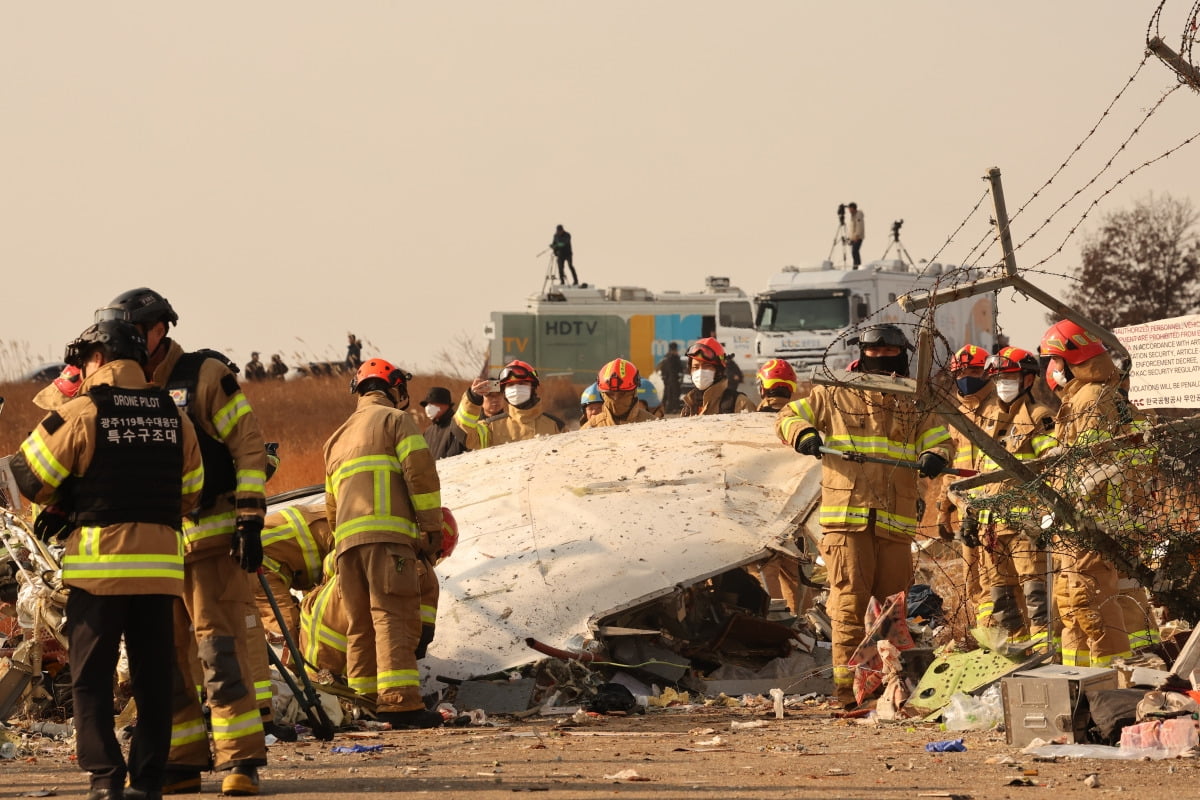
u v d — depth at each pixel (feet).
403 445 77.36
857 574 81.20
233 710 53.01
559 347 363.35
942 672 78.28
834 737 70.13
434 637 91.76
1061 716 63.41
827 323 311.88
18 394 329.31
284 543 85.10
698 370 133.90
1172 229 354.74
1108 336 73.15
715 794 50.62
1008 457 70.18
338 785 54.65
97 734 48.52
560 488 102.53
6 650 85.46
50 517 50.03
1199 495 69.51
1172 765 56.70
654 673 90.02
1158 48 61.67
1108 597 76.84
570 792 51.52
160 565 49.37
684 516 98.32
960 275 70.03
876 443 80.79
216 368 55.21
